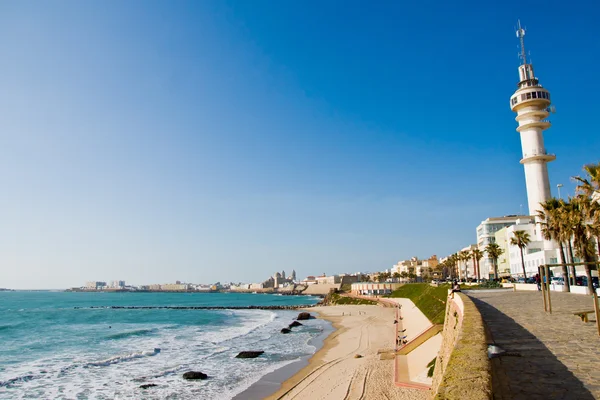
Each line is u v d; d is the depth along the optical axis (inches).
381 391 1179.3
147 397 1316.4
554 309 842.8
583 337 490.9
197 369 1715.1
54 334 3093.0
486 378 206.4
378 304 5506.9
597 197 1587.1
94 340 2723.9
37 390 1407.5
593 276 2348.7
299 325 3567.9
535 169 3535.9
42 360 1987.0
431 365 1279.5
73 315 5211.6
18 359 2018.9
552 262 3026.6
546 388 295.1
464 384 197.9
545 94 3494.1
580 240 1637.6
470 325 415.5
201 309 7066.9
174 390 1391.5
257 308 7244.1
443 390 193.8
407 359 1536.7
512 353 412.8
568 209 1720.0
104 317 4916.3
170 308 7293.3
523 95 3543.3
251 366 1769.2
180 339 2743.6
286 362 1844.2
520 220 4205.2
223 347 2336.4
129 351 2234.3
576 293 1578.5
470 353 267.7
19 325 3791.8
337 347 2225.6
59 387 1443.2
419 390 1147.3
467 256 5103.3
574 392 284.0
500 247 4259.4
